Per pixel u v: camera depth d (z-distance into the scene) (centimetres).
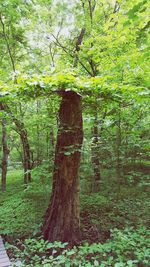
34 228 469
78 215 428
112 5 769
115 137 570
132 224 460
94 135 584
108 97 415
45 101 492
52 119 561
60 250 384
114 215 510
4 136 873
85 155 597
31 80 353
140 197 588
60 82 353
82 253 339
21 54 892
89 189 660
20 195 704
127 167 662
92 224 479
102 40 590
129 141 565
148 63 484
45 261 308
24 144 771
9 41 815
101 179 695
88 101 434
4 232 467
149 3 245
